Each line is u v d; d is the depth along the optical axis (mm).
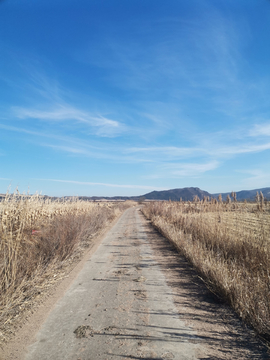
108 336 3846
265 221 8125
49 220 13297
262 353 3287
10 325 4270
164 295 5617
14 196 8672
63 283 6598
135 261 9047
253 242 7133
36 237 8633
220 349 3414
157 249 11172
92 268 8195
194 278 6812
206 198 13500
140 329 4055
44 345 3635
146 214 33031
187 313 4625
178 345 3543
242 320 4227
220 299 5219
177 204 22328
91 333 3953
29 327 4195
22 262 6188
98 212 22594
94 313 4719
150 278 6965
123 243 13062
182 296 5516
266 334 3738
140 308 4914
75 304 5172
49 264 7297
